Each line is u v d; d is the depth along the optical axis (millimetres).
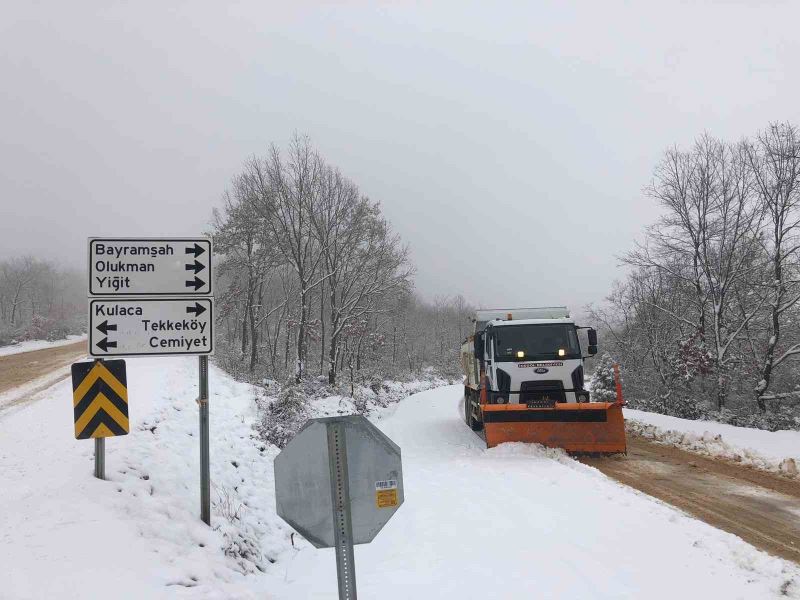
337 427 3137
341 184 30297
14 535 4480
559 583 5004
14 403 13641
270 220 29141
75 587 3746
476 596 4750
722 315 24422
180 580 4262
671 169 24922
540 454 11500
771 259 22328
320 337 34219
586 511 7352
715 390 24266
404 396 33000
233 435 10172
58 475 6359
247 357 37781
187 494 6418
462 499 8141
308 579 5418
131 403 11172
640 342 31281
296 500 3117
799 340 23266
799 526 6852
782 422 18969
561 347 13047
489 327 13570
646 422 16453
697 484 9148
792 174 21562
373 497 3115
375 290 33062
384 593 4887
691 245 24781
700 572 5266
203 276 5902
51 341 48938
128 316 5742
